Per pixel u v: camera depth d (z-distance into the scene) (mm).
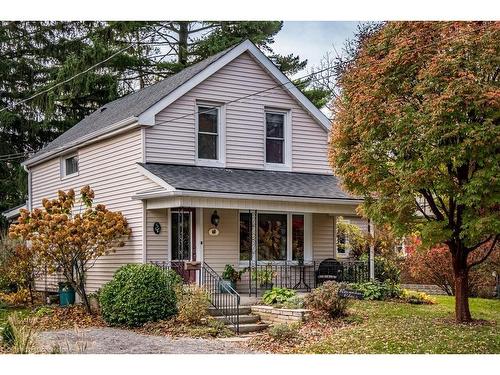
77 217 18297
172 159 19531
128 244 19453
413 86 13781
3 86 35344
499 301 19797
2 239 23531
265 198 18328
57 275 23875
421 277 21984
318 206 19656
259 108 21312
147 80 35750
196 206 17500
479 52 12875
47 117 34156
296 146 22000
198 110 20234
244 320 16391
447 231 13797
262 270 19969
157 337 14391
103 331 15320
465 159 12797
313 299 16297
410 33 14188
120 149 20219
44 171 25891
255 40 34500
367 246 25188
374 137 13883
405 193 13500
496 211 13250
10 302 21109
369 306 17406
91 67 31391
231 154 20609
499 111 12602
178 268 18812
